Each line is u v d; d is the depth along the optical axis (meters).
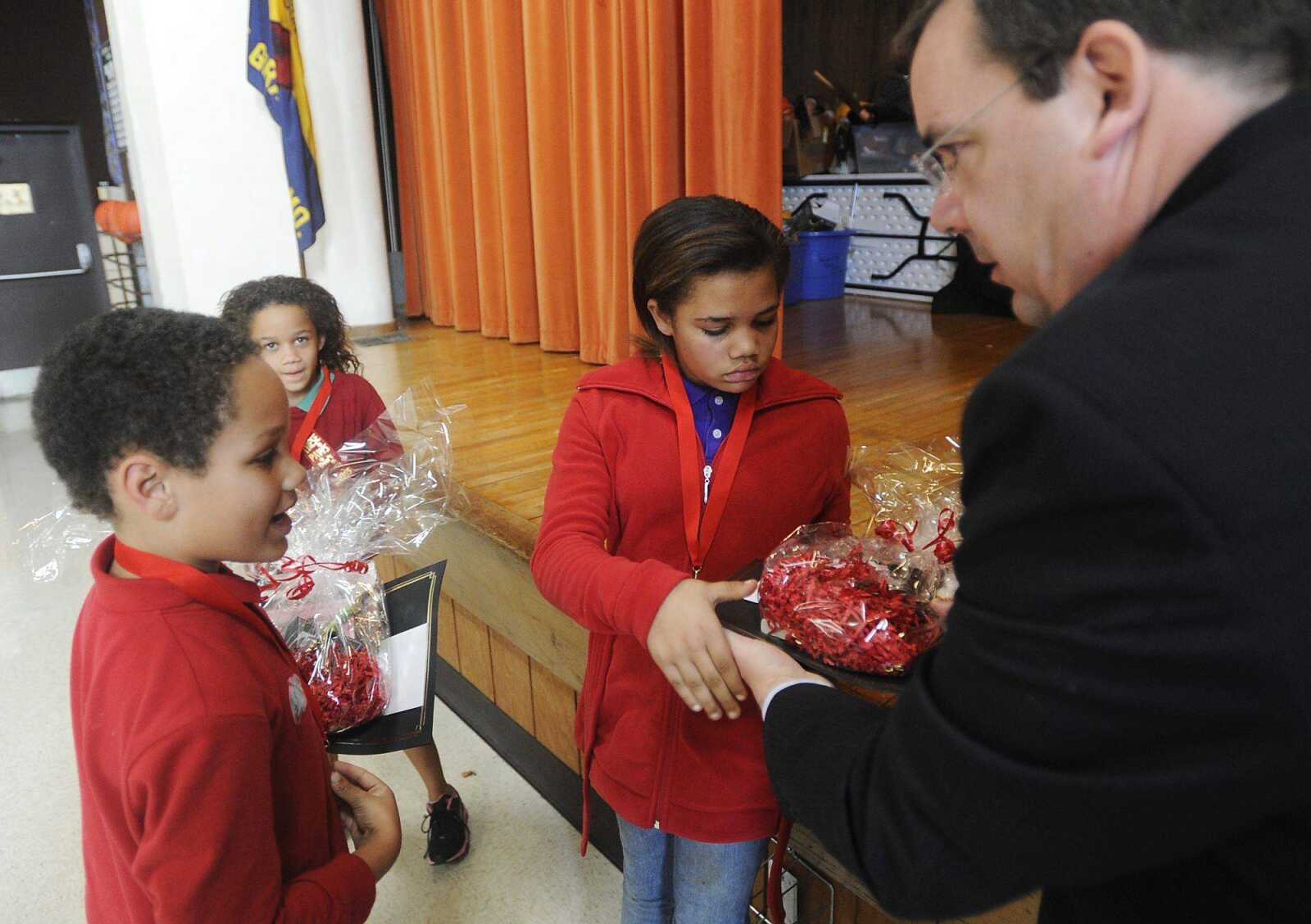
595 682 1.02
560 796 1.65
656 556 0.98
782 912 1.01
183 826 0.59
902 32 0.47
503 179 3.68
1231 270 0.34
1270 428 0.32
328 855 0.76
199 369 0.64
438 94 4.01
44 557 1.08
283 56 3.66
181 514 0.66
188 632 0.64
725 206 0.90
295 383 1.54
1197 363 0.33
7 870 1.50
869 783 0.46
